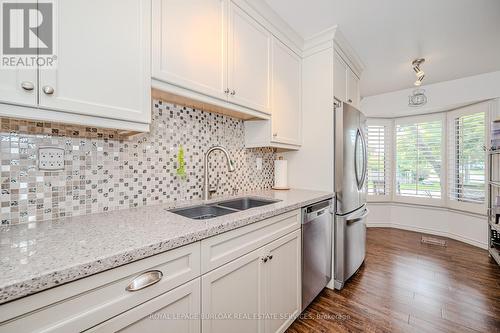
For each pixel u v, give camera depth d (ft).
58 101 2.48
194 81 3.92
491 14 5.65
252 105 5.20
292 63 6.62
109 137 3.76
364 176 7.67
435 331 4.65
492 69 8.94
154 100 4.33
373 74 9.44
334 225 6.37
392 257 8.46
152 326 2.34
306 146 7.04
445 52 7.61
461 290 6.18
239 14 4.81
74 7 2.59
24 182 2.99
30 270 1.69
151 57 3.33
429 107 10.68
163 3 3.48
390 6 5.43
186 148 4.92
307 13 5.68
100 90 2.80
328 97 6.60
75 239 2.40
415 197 11.75
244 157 6.47
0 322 1.51
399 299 5.79
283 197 5.51
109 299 2.02
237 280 3.38
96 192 3.61
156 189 4.39
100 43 2.80
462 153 10.21
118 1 2.97
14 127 2.92
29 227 2.84
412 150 11.91
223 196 5.60
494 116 9.11
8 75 2.21
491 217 8.46
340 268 6.22
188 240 2.61
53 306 1.72
